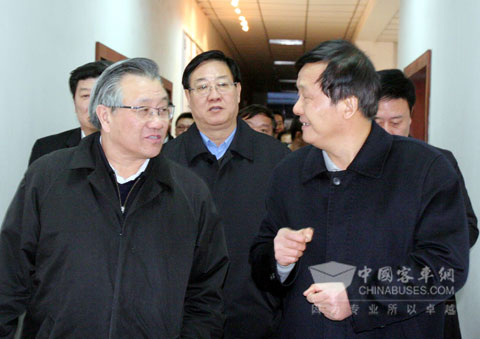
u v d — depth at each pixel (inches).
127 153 64.2
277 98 793.6
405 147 59.6
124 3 198.5
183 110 310.2
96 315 60.6
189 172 70.9
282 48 477.7
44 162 65.9
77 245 61.6
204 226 68.1
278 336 65.7
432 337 58.0
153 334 61.7
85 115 108.3
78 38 155.0
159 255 63.5
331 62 56.7
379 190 58.6
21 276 64.2
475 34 127.0
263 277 65.1
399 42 236.1
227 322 90.3
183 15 301.1
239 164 95.1
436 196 56.1
